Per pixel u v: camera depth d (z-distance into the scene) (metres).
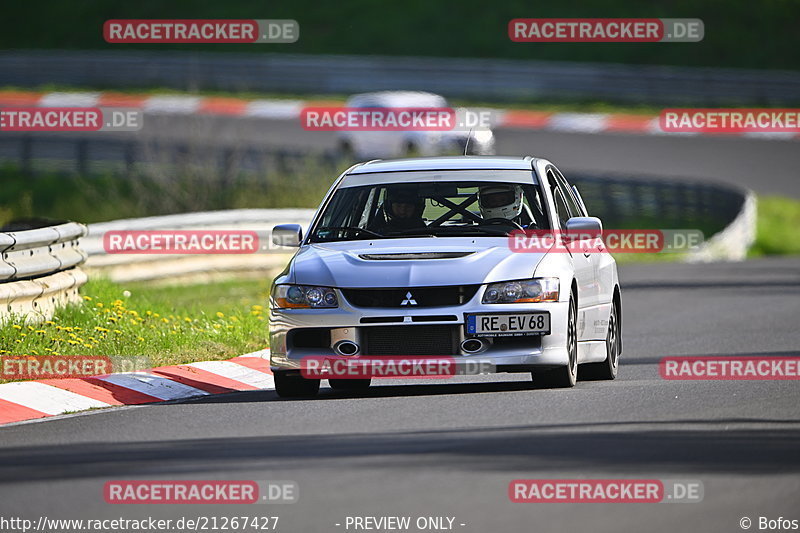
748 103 163.62
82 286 53.44
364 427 29.73
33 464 26.64
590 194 122.00
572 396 34.28
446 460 25.44
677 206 119.56
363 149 135.00
